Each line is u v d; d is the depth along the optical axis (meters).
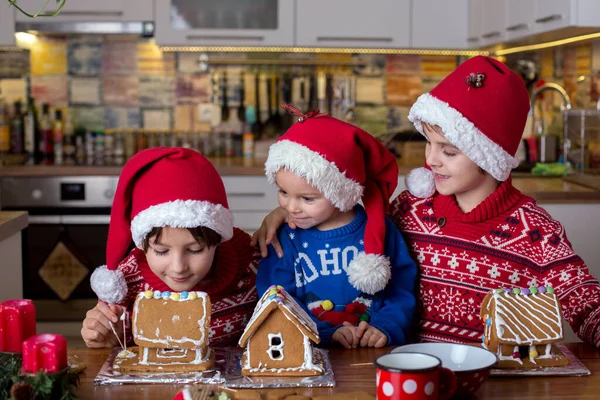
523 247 1.49
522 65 3.72
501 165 1.44
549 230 1.48
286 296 1.19
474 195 1.52
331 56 3.97
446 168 1.46
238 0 3.55
